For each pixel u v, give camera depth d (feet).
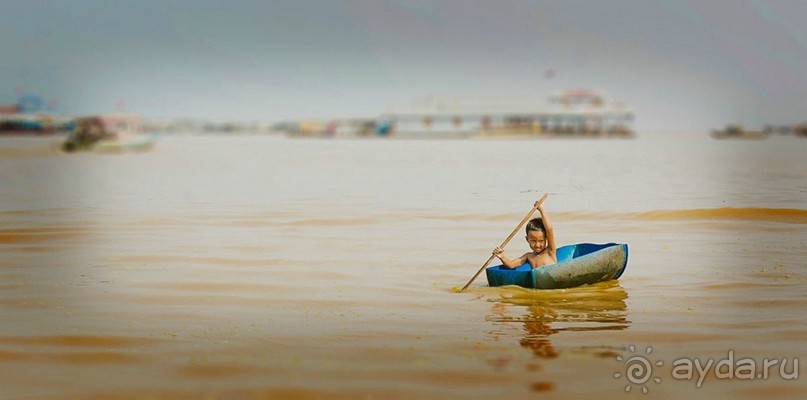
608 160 176.35
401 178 117.91
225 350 29.17
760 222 62.03
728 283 39.06
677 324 31.89
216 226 61.98
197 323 32.78
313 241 54.03
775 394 24.90
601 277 39.11
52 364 27.86
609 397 24.72
